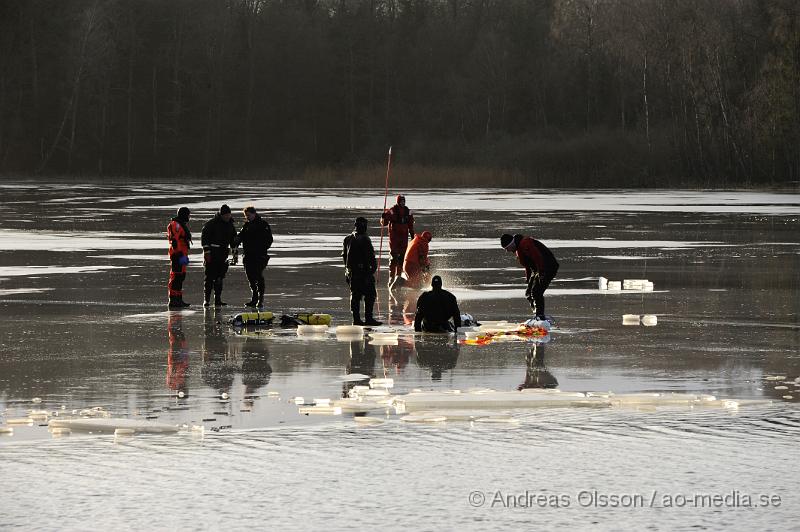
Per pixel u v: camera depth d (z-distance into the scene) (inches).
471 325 971.9
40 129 6889.8
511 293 1233.4
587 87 6934.1
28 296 1191.6
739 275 1418.6
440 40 7770.7
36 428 582.2
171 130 7155.5
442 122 7298.2
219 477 486.9
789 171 5442.9
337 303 1146.0
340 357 812.6
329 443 548.4
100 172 6934.1
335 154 7637.8
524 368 764.0
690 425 587.5
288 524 423.2
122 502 450.6
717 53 5708.7
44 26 6889.8
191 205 3299.7
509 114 7140.8
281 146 7608.3
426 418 598.5
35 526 421.1
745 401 642.8
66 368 761.0
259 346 864.9
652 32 6186.0
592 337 912.3
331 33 7805.1
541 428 581.3
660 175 5551.2
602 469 500.1
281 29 7657.5
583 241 1989.4
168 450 533.6
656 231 2247.8
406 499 454.9
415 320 944.9
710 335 920.3
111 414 615.5
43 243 1904.5
